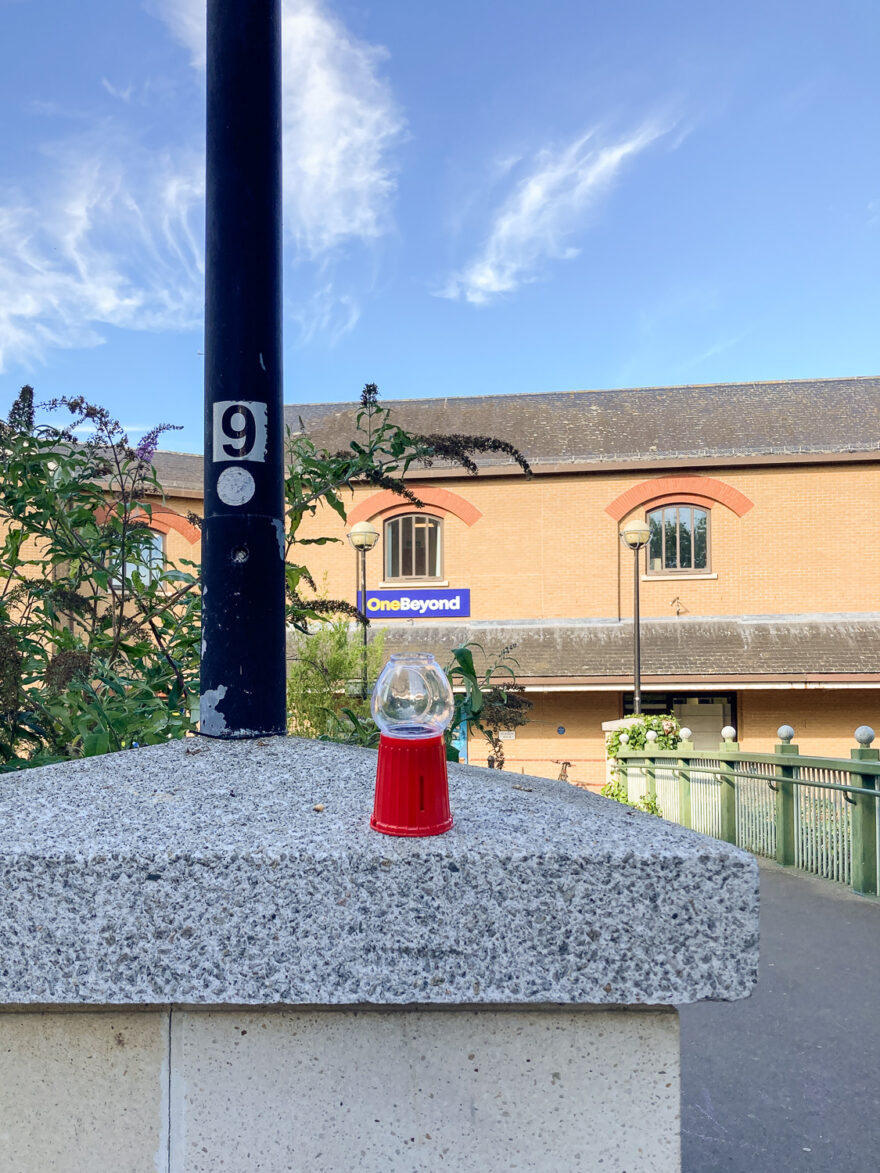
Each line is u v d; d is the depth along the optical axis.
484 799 1.22
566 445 18.34
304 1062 1.03
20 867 0.97
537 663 16.12
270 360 1.51
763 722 16.50
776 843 7.59
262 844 0.99
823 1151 2.84
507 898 0.96
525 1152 1.02
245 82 1.51
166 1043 1.04
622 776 12.35
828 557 16.78
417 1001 0.95
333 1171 1.02
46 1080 1.05
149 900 0.97
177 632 2.31
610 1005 1.02
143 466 2.45
